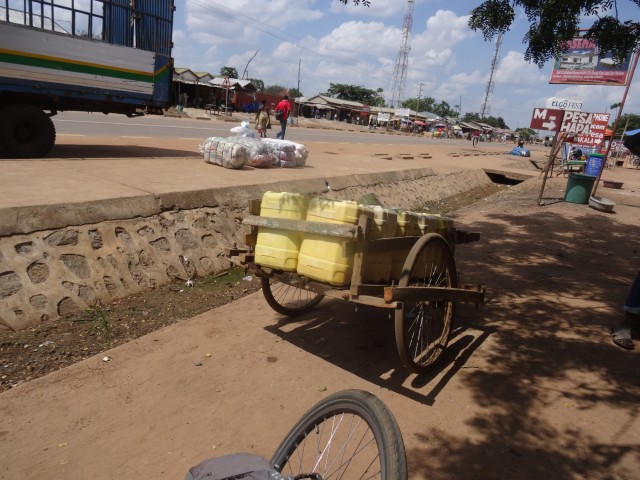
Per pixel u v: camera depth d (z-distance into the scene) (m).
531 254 7.57
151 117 29.06
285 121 17.39
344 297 3.53
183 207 6.68
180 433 3.17
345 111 71.06
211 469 1.88
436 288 3.71
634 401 3.68
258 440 3.12
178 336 4.43
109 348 4.26
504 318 5.07
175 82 44.94
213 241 6.70
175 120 28.78
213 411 3.39
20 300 4.48
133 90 11.33
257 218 3.93
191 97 47.75
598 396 3.72
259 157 10.75
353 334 4.60
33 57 9.55
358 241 3.44
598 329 4.90
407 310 4.23
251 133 12.54
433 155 23.78
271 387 3.69
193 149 13.51
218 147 10.32
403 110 79.75
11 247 4.72
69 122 18.50
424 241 3.69
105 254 5.38
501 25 6.23
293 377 3.84
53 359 4.02
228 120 38.03
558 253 7.69
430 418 3.38
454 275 4.18
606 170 26.81
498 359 4.22
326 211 3.64
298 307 5.04
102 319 4.73
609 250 8.16
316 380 3.81
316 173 11.28
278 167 11.55
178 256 6.11
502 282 6.15
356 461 2.83
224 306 5.16
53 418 3.27
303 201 3.84
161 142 14.64
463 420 3.37
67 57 10.05
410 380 3.86
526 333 4.74
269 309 5.12
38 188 6.21
